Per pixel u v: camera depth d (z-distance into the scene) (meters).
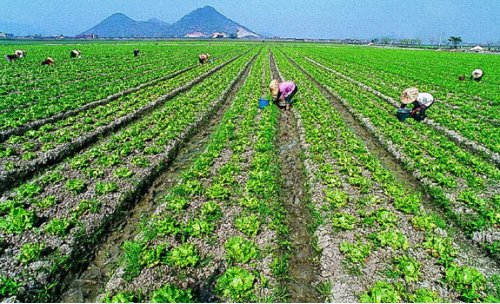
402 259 6.14
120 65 35.38
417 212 7.82
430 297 5.34
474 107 18.61
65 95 19.09
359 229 7.20
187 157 11.77
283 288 5.84
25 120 13.56
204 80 25.86
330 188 8.98
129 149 11.05
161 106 18.03
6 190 8.95
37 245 6.28
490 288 5.73
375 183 9.34
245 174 9.77
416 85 25.48
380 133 13.55
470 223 7.54
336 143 12.04
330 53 67.12
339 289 5.71
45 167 10.33
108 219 7.62
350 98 19.48
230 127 13.80
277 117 15.85
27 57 42.19
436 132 14.23
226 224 7.36
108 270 6.36
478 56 67.38
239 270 5.77
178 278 5.86
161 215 7.62
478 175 9.84
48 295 5.66
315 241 7.03
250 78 27.25
